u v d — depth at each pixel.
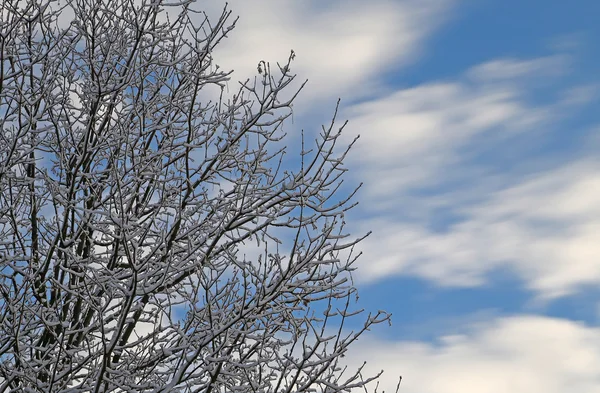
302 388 6.48
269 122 7.85
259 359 6.44
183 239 7.83
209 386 6.36
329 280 6.92
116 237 6.46
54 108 8.17
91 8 8.30
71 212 7.81
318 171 7.08
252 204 7.39
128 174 7.93
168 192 7.95
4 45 7.42
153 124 7.93
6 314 7.58
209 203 7.96
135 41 7.95
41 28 8.46
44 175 7.55
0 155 8.11
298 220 7.20
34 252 8.03
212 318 6.71
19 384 7.33
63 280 7.86
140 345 7.75
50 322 6.69
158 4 8.06
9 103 8.10
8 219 7.80
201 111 8.60
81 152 8.16
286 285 6.78
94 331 7.79
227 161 8.13
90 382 7.19
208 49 7.66
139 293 6.79
